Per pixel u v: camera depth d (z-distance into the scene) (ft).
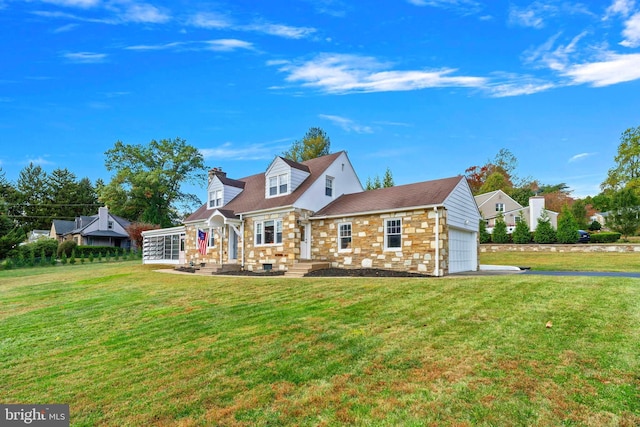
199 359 19.07
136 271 67.67
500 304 25.45
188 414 13.71
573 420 11.84
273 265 59.98
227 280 46.78
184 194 157.99
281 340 20.94
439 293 29.91
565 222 92.94
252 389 15.26
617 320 20.62
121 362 19.79
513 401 13.01
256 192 72.84
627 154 142.20
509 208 137.59
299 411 13.28
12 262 99.60
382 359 17.33
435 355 17.35
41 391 16.87
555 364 15.66
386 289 32.78
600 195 155.84
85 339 24.64
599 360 15.80
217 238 72.13
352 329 22.13
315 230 59.72
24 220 196.85
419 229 48.03
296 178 63.26
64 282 56.39
